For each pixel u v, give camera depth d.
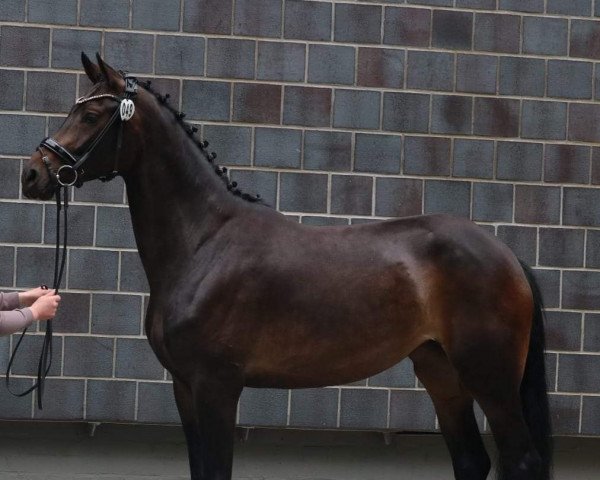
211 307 7.01
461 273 7.29
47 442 9.82
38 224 9.52
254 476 9.91
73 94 9.58
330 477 9.97
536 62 9.93
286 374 7.23
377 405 9.71
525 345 7.44
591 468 10.16
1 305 6.75
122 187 9.59
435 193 9.80
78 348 9.55
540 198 9.90
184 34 9.64
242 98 9.67
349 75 9.76
